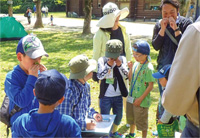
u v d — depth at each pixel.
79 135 1.80
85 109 2.50
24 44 2.18
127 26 22.44
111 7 3.61
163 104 1.66
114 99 3.24
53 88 1.73
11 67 7.98
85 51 10.78
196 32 1.46
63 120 1.78
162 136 2.63
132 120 3.31
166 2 3.11
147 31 18.08
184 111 1.60
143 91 3.11
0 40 13.66
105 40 3.65
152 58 9.07
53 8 53.81
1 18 13.63
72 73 2.45
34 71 2.14
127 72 3.18
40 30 19.09
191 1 9.07
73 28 20.86
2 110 2.34
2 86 5.86
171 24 3.08
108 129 2.45
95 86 6.03
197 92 1.53
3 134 3.44
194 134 1.61
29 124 1.74
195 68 1.47
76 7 39.16
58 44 12.74
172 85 1.55
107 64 3.13
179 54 1.53
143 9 32.50
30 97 2.11
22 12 48.50
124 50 3.83
